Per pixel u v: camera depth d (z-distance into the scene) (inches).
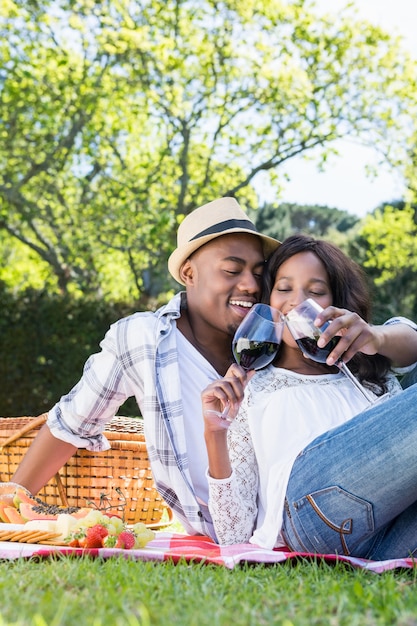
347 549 97.7
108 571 80.2
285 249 115.3
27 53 524.1
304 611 66.4
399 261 714.8
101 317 448.5
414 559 92.0
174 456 116.3
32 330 438.0
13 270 647.1
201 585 75.8
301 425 103.8
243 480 104.7
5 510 124.3
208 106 540.7
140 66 530.9
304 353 101.7
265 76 531.5
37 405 439.8
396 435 91.7
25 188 543.2
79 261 563.2
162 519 158.4
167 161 556.4
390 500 94.0
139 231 540.1
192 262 126.8
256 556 91.5
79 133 544.4
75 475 142.6
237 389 95.8
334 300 115.0
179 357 123.2
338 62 544.4
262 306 99.3
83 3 519.8
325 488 95.3
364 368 111.7
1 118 513.3
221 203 128.2
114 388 124.8
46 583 75.0
